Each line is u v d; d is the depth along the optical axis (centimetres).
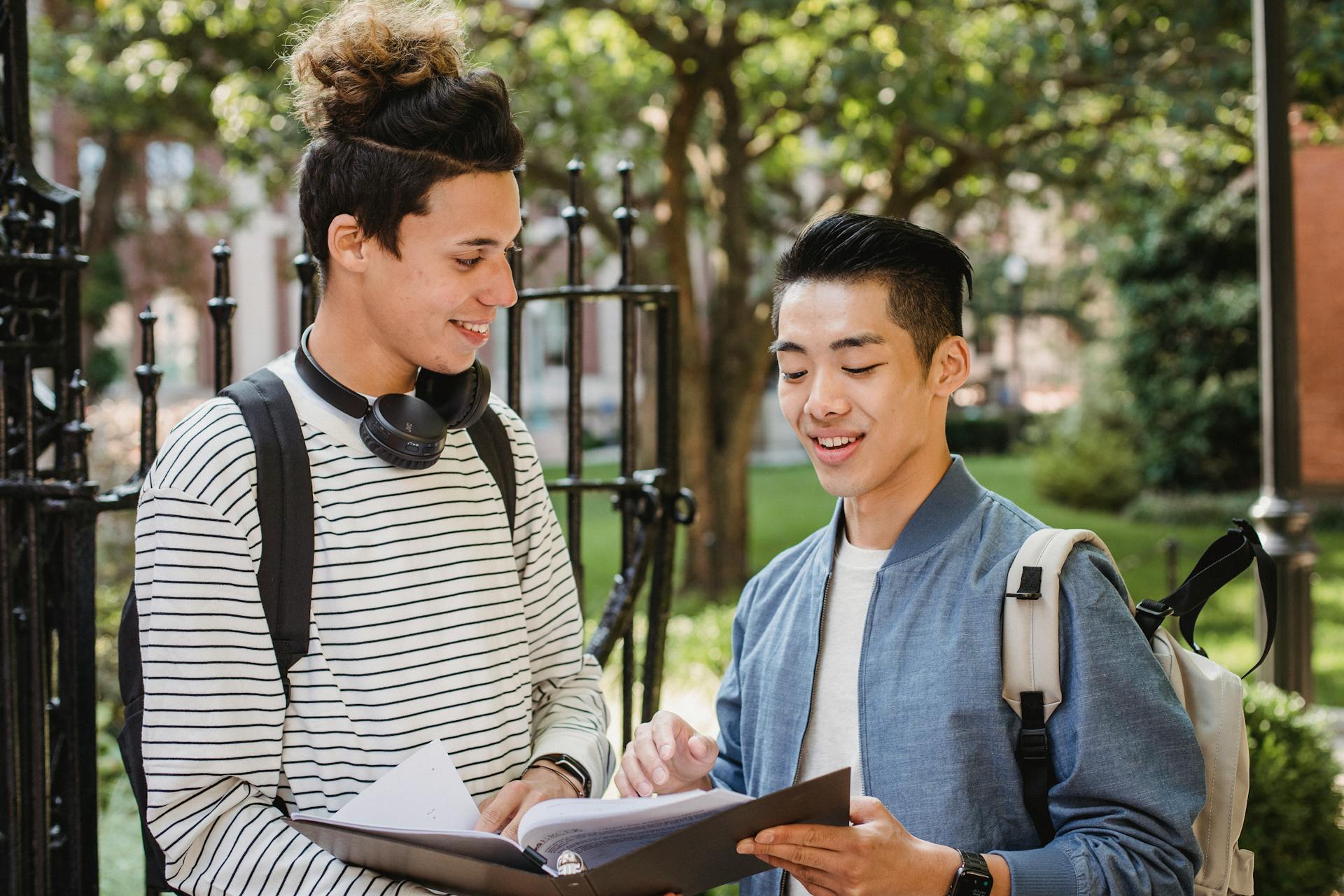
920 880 132
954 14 839
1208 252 1470
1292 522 459
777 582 177
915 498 160
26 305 222
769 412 2683
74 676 224
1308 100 771
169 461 141
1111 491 1571
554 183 1009
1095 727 142
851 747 158
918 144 916
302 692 145
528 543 170
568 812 126
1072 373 2706
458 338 149
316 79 147
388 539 147
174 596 136
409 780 138
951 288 156
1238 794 157
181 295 1916
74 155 1556
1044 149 948
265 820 139
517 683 159
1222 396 1473
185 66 915
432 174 141
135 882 347
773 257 1502
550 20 965
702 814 126
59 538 227
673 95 1023
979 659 147
